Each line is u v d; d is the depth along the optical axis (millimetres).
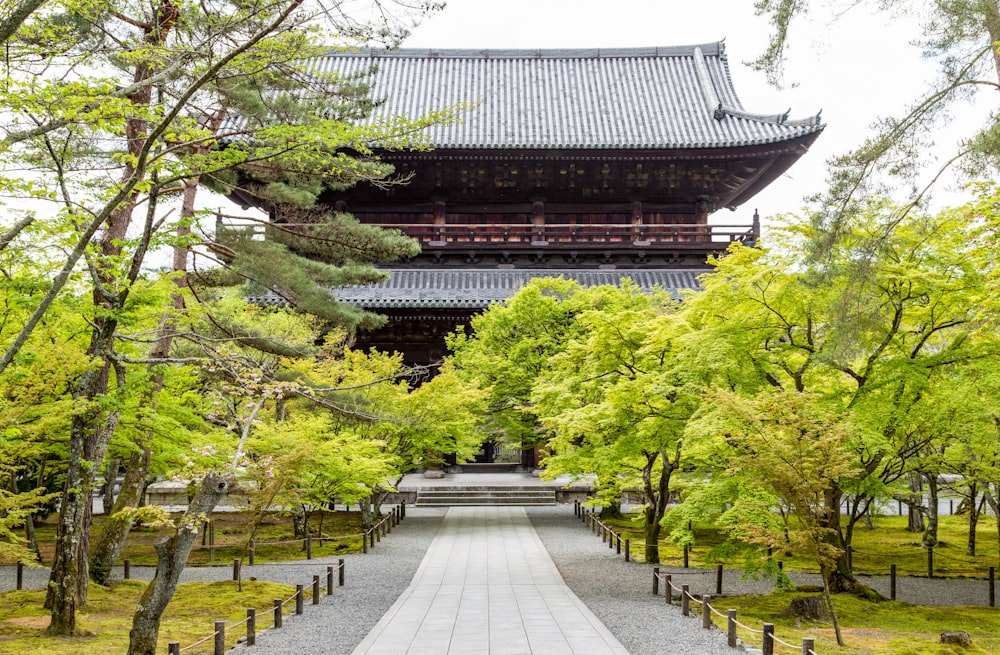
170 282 18344
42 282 13547
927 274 16953
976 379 17969
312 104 19203
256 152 14500
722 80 54219
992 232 17672
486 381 35125
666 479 24969
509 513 38625
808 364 19375
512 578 22094
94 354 14734
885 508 45500
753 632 15648
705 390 17203
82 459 15922
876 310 17312
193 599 19188
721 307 19703
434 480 46500
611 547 27859
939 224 18234
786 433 15578
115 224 17250
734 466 16625
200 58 13992
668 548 28781
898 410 18125
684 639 15156
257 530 33625
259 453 23281
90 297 17625
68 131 14164
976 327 19234
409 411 30781
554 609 17766
